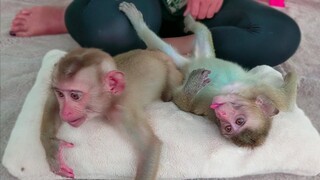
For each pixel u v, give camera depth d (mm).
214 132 768
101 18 900
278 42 933
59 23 1116
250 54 943
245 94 806
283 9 1264
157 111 793
